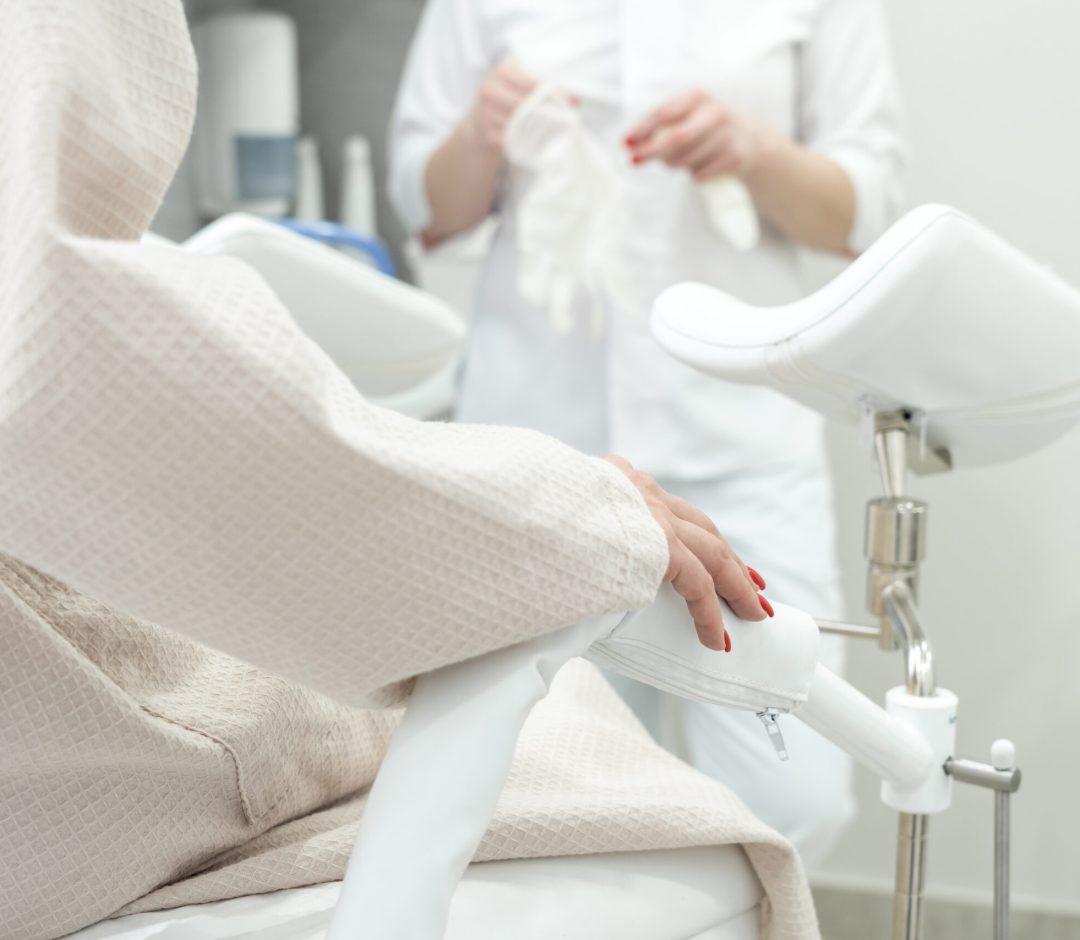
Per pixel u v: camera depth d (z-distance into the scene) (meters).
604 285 1.48
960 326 0.60
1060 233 1.74
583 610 0.40
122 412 0.34
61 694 0.46
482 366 1.58
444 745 0.40
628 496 0.43
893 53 1.74
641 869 0.53
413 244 2.02
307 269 0.78
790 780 1.38
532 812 0.51
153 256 0.34
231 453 0.34
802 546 1.46
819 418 1.51
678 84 1.47
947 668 1.82
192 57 0.39
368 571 0.37
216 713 0.51
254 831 0.53
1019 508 1.77
